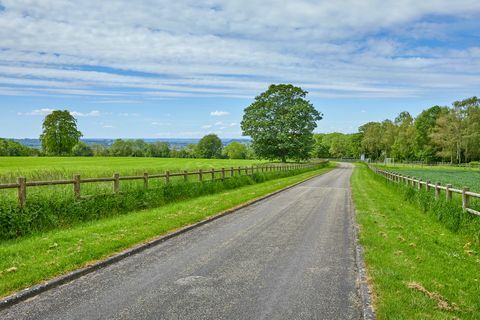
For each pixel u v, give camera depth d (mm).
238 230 11438
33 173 21172
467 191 11094
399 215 14078
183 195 18188
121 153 116000
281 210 15758
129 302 5832
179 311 5508
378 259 7883
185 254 8641
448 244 9461
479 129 85312
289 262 8016
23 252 8188
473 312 5359
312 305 5754
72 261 7582
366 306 5559
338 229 11648
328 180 36719
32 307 5641
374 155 135750
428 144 101750
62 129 94438
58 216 11133
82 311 5496
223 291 6312
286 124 64312
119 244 8992
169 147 128875
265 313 5461
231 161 82125
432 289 6195
